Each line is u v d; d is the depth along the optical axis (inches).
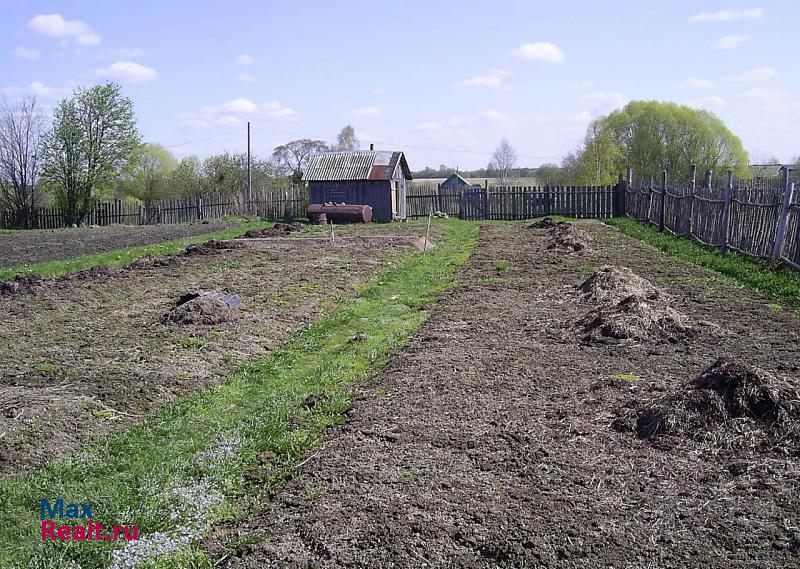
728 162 2089.1
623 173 2127.2
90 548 209.5
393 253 799.7
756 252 668.1
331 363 382.9
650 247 820.0
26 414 303.0
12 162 1937.7
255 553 202.5
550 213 1428.4
